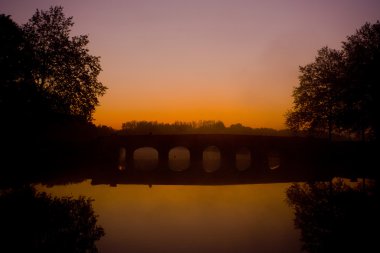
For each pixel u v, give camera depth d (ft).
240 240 41.63
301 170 137.90
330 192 77.05
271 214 56.18
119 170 134.82
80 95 112.47
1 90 102.27
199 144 133.28
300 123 150.82
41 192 77.05
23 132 109.50
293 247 38.50
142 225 48.80
